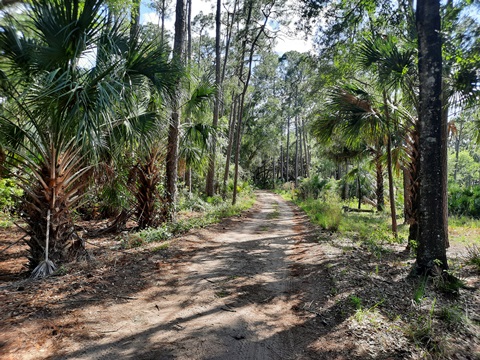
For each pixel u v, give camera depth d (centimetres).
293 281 476
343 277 475
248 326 325
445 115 719
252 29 1798
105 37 471
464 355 275
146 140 643
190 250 633
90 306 345
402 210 1648
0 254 626
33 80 433
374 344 290
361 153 1695
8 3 374
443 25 513
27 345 261
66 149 481
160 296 391
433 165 460
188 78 732
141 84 541
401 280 462
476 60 469
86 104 405
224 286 441
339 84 820
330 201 1884
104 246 661
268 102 3681
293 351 279
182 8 923
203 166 1067
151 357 258
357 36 761
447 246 718
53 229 480
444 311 345
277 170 5956
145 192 832
